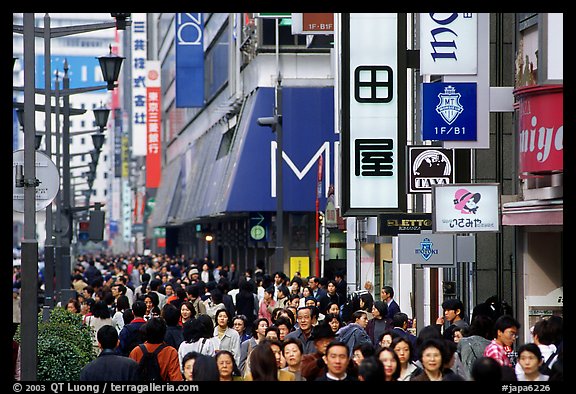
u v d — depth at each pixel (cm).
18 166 2162
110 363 1803
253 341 2278
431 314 3828
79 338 2655
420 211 3709
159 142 13000
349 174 3222
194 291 3125
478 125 2764
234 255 8750
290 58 6172
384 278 4628
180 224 10856
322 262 5034
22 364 2106
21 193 2178
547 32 2297
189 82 8662
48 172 2309
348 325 2272
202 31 8662
